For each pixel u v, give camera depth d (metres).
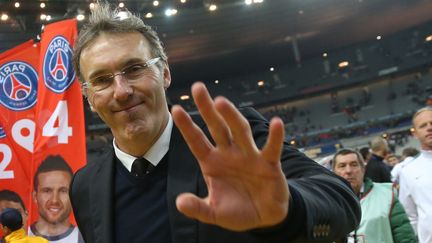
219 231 0.97
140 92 1.11
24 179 3.47
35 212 3.28
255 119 1.10
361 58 30.78
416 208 3.48
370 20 27.78
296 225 0.72
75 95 3.40
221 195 0.68
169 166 1.12
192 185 1.06
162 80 1.19
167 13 18.36
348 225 0.87
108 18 1.17
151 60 1.15
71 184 1.40
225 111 0.65
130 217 1.15
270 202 0.67
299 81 31.67
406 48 29.78
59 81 3.39
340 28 28.22
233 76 32.47
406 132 25.98
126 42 1.13
